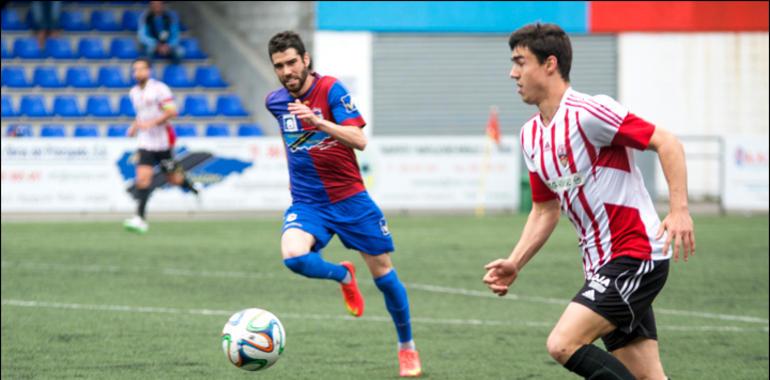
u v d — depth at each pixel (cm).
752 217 3769
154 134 3092
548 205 998
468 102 4953
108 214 3819
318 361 1430
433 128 4934
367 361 1432
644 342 965
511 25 4872
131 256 2589
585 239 941
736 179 3962
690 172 4734
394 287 1334
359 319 1777
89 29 4881
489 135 3847
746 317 1828
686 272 2391
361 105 4872
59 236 3039
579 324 907
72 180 3666
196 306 1889
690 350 1541
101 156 3675
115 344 1534
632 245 912
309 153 1318
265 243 2889
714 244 2917
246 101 4672
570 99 918
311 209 1339
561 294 2070
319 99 1309
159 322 1720
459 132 4953
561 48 919
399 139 3809
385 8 4812
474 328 1706
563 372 1370
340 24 4803
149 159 3102
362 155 3794
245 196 3731
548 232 999
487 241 2973
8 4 4906
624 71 4931
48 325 1684
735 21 4894
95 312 1809
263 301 1955
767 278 2298
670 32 4897
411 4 4822
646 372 963
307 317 1789
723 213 3962
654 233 914
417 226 3406
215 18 4916
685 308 1919
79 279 2202
